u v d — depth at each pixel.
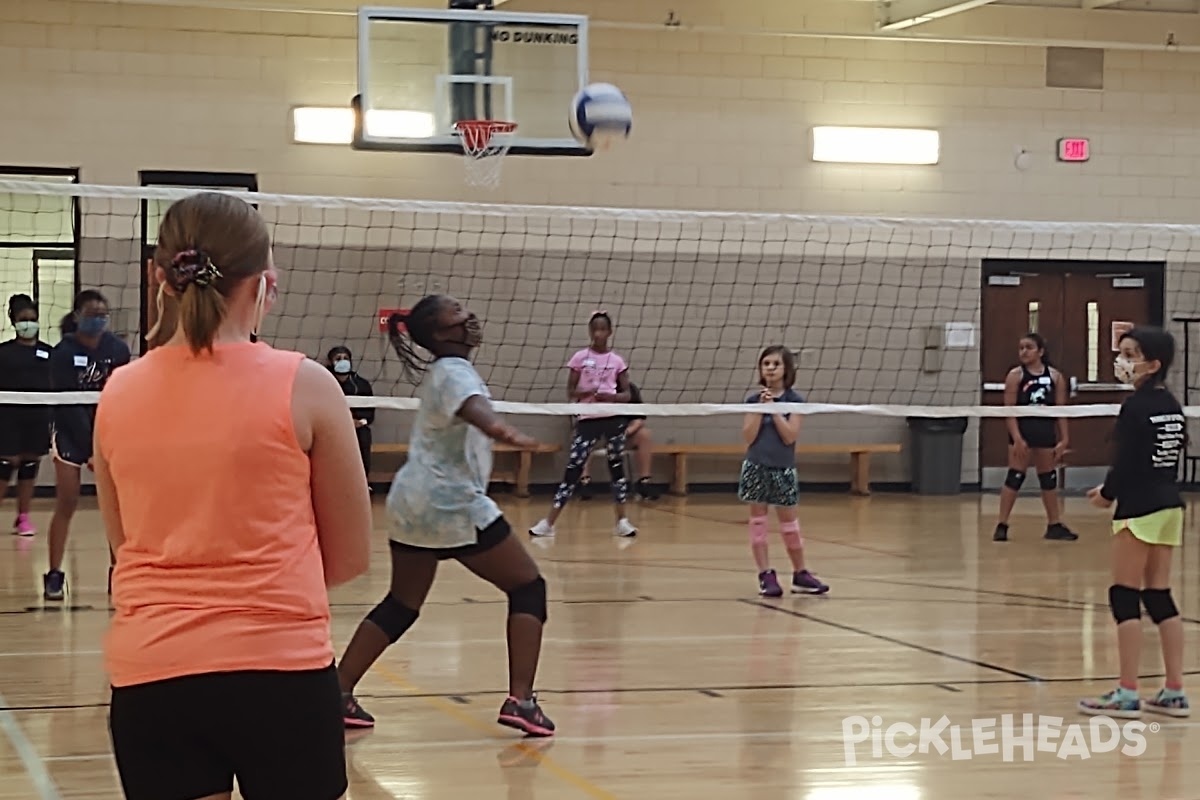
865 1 16.62
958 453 16.80
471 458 5.20
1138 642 5.73
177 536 2.35
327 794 2.38
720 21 16.41
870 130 16.81
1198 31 17.41
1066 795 4.57
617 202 16.33
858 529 13.02
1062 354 17.34
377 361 15.65
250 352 2.42
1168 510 5.64
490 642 7.25
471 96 11.13
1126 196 17.45
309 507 2.44
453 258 15.87
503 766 4.86
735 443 16.69
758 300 16.67
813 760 4.97
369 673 6.46
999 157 17.14
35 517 13.23
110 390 2.44
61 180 14.98
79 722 5.52
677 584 9.41
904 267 15.80
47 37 14.88
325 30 15.51
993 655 6.96
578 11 16.05
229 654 2.30
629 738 5.27
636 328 16.41
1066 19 17.14
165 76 15.17
